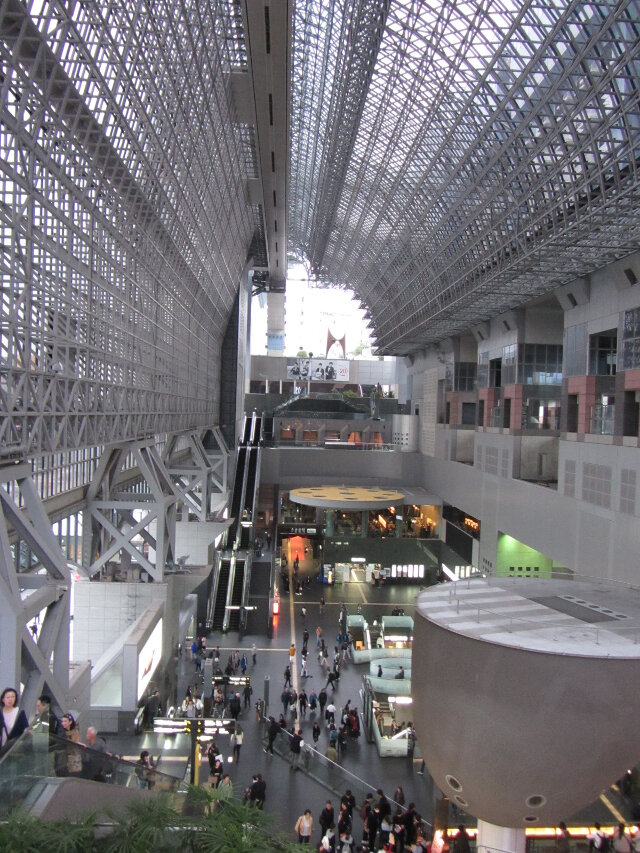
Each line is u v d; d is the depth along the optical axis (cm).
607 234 2631
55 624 1525
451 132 3031
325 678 3266
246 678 2811
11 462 1431
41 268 1474
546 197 2817
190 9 2070
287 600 4741
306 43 3359
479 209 3234
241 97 3169
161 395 2998
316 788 2148
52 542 1555
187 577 2934
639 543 2639
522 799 1622
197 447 4716
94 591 2770
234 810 639
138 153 2025
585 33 2175
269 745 2375
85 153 1695
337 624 4203
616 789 2134
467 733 1627
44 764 683
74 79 1503
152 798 638
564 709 1530
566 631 1691
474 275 3719
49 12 1245
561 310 4203
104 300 2056
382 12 2484
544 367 4197
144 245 2470
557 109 2512
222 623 4025
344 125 3609
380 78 3416
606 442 2939
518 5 2230
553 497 3481
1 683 1278
